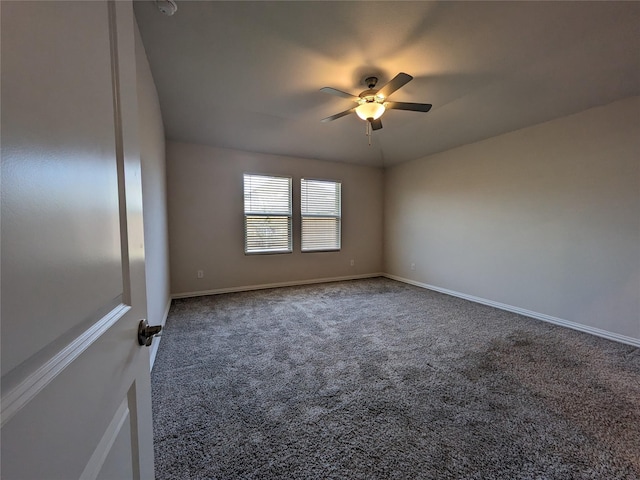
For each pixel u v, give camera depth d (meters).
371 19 1.92
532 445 1.41
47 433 0.35
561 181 3.12
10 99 0.30
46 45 0.37
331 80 2.70
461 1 1.75
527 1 1.75
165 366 2.17
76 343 0.43
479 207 4.01
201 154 4.21
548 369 2.15
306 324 3.10
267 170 4.70
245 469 1.27
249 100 3.18
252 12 1.86
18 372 0.31
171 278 4.08
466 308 3.72
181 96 3.08
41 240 0.35
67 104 0.42
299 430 1.51
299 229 5.04
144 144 2.16
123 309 0.63
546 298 3.27
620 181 2.70
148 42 2.15
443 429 1.52
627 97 2.64
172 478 1.21
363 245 5.70
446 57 2.33
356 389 1.88
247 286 4.64
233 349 2.48
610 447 1.40
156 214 2.74
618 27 1.97
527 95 2.90
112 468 0.54
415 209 5.11
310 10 1.84
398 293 4.50
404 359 2.31
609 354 2.42
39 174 0.35
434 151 4.61
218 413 1.64
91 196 0.48
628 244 2.66
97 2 0.53
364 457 1.34
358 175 5.57
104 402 0.52
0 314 0.28
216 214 4.34
